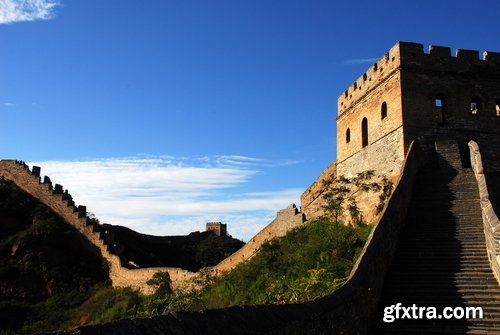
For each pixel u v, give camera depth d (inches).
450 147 1074.7
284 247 1254.3
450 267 657.6
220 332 240.8
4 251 1921.8
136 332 199.8
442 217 827.4
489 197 796.0
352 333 451.2
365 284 522.9
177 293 1498.5
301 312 334.0
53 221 2070.6
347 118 1440.7
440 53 1173.1
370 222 1140.5
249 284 1128.2
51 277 1857.8
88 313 1601.9
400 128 1117.1
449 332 499.5
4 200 2151.8
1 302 1673.2
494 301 566.6
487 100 1176.8
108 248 1979.6
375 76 1270.9
